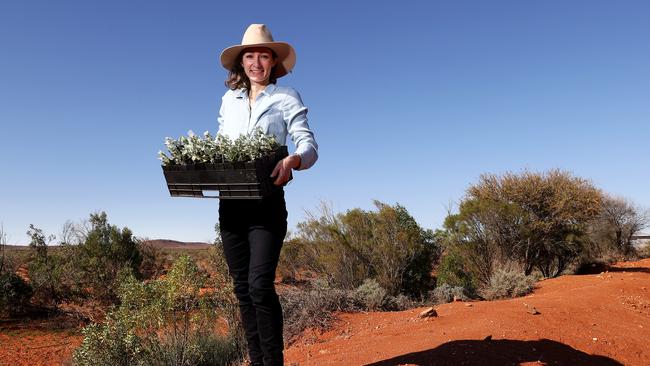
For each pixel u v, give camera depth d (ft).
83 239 61.82
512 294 45.57
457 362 15.84
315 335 27.04
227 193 9.18
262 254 9.86
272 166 9.10
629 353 21.01
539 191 63.98
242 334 24.39
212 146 9.41
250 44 10.18
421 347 18.08
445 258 58.80
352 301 32.91
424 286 48.75
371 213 50.19
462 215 57.31
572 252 65.21
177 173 9.79
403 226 48.65
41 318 53.93
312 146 9.65
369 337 21.91
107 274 57.21
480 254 56.44
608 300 31.30
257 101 10.28
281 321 10.23
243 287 10.79
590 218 65.67
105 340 20.27
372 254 47.44
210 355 22.93
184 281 21.66
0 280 55.21
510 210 57.06
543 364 16.44
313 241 51.21
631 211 87.56
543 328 22.59
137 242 68.69
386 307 34.50
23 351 42.14
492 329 21.45
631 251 87.56
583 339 21.88
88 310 56.13
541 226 60.90
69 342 45.42
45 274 58.23
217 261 25.22
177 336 22.58
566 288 43.91
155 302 21.18
